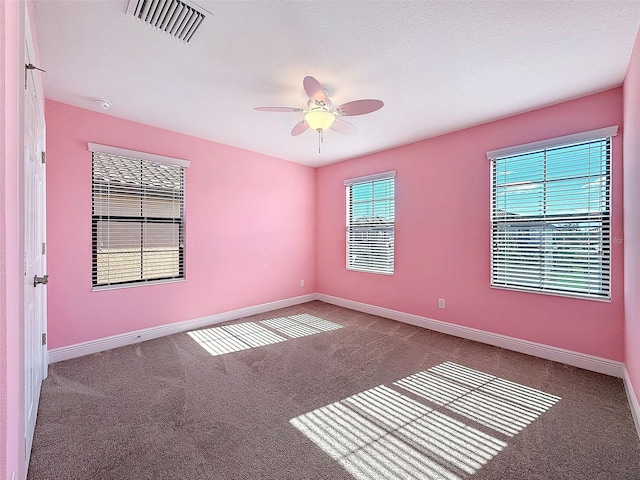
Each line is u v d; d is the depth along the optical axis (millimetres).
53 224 2688
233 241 4078
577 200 2631
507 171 3059
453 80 2354
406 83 2402
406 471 1477
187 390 2232
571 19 1688
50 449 1599
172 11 1644
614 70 2186
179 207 3553
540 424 1844
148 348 3047
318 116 2320
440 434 1754
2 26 786
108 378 2408
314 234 5203
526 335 2934
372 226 4414
